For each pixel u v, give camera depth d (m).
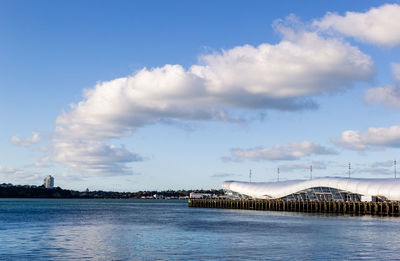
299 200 197.12
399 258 64.75
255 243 80.00
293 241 82.31
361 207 164.00
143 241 83.56
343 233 95.00
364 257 65.56
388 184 166.62
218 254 68.12
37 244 79.88
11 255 68.25
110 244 79.62
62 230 105.69
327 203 179.25
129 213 192.75
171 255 67.56
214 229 105.94
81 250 72.75
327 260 63.22
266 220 134.88
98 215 174.62
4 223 128.50
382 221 126.94
